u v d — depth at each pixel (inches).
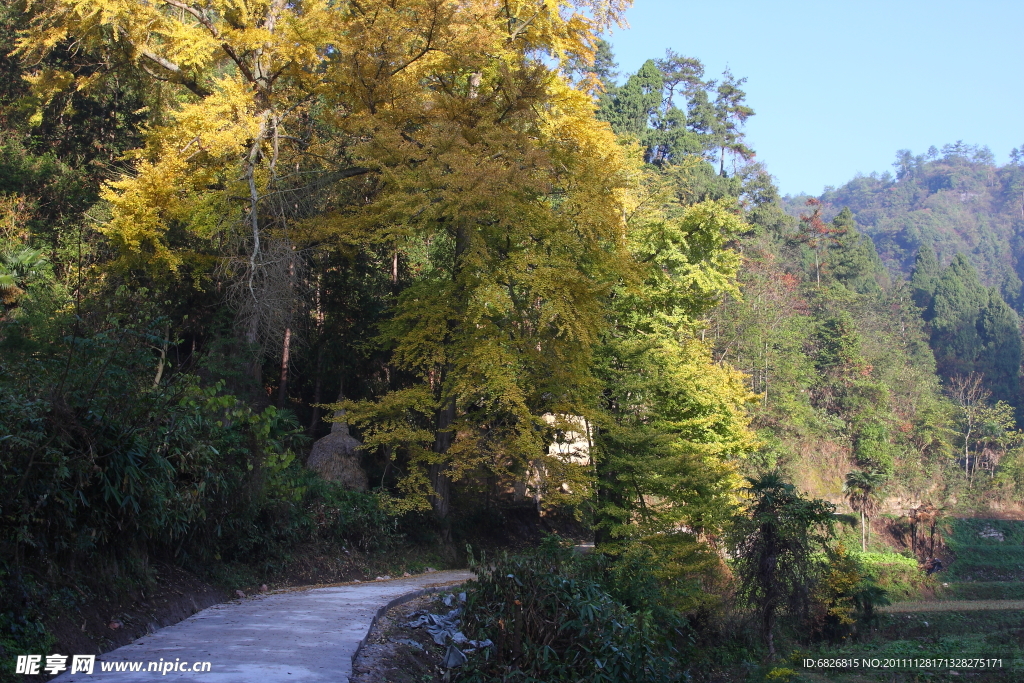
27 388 332.2
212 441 455.8
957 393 3073.3
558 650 375.2
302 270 855.1
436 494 797.9
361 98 836.6
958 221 7126.0
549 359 799.7
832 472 2126.0
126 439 355.9
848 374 2401.6
